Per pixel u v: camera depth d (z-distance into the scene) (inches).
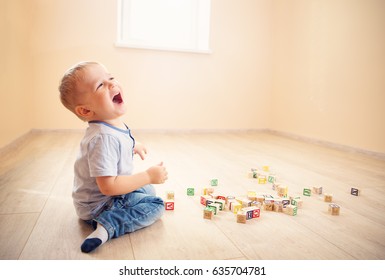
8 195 61.6
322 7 135.7
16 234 45.1
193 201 61.0
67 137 134.5
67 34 142.7
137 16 156.3
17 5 118.0
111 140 44.4
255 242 44.8
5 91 101.0
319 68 138.0
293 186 74.2
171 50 154.3
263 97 172.9
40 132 143.2
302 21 148.0
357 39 119.2
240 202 58.6
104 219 43.7
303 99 148.3
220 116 166.9
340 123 127.5
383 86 109.5
